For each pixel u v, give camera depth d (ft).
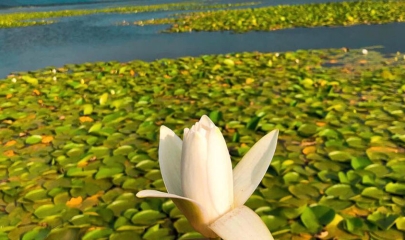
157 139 11.05
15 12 94.07
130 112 13.52
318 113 11.99
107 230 7.16
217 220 3.05
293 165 9.10
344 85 15.19
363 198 7.65
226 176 3.17
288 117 12.13
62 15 69.87
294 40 27.84
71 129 12.30
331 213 7.09
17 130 12.62
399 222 6.80
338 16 36.96
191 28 36.81
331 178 8.44
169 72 19.12
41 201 8.36
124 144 10.95
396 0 51.29
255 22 36.94
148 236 6.97
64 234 7.13
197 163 3.10
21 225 7.61
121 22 48.93
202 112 13.03
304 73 17.10
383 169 8.63
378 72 17.03
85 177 9.20
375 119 11.54
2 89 17.79
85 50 30.40
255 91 15.02
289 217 7.18
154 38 33.40
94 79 19.04
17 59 28.48
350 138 10.21
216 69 19.26
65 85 18.02
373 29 29.40
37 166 9.89
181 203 3.10
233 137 10.63
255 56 21.88
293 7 49.93
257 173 3.42
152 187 8.54
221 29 34.99
